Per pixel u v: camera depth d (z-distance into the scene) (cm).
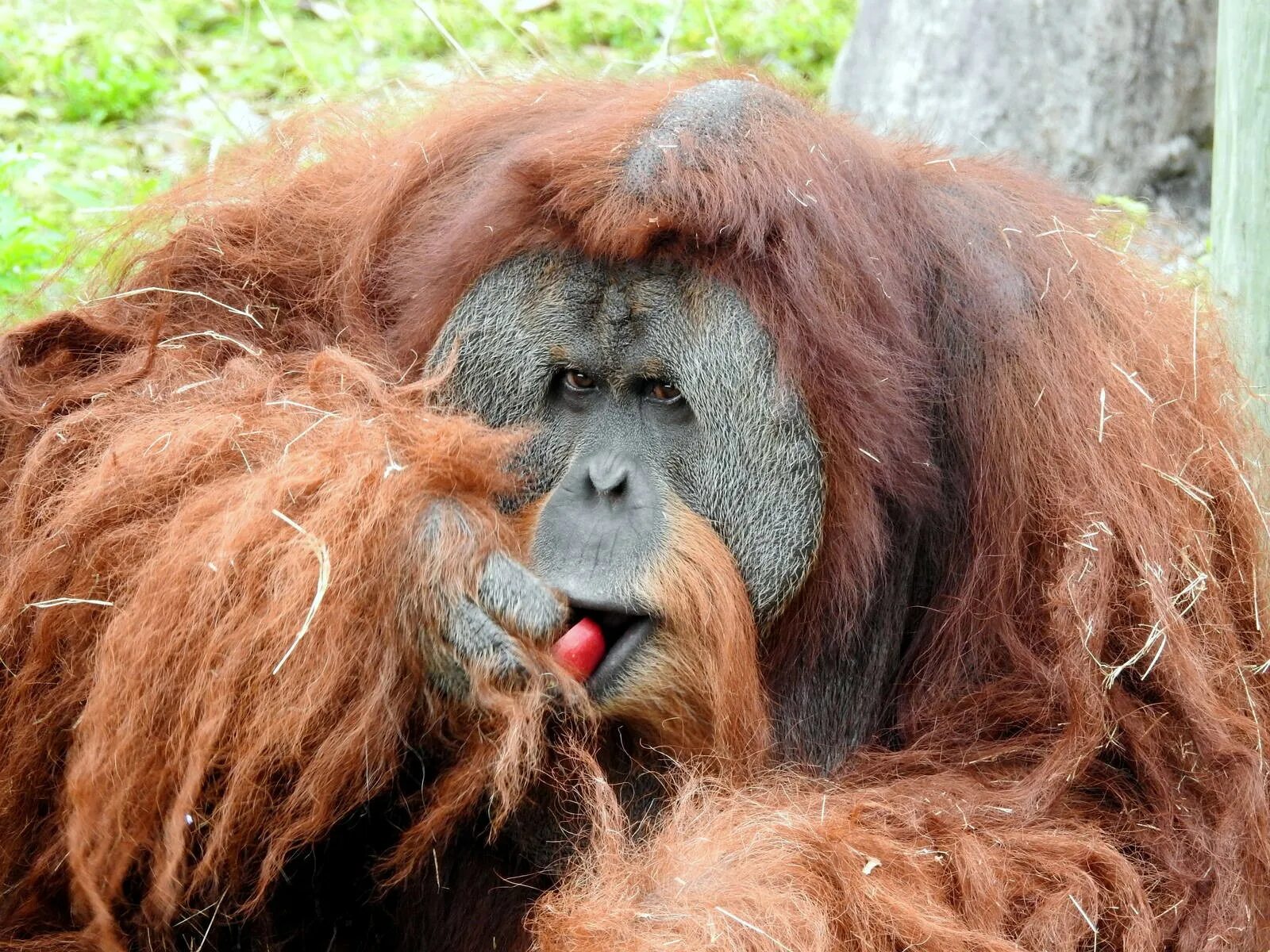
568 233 493
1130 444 514
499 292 507
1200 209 1063
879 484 502
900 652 540
